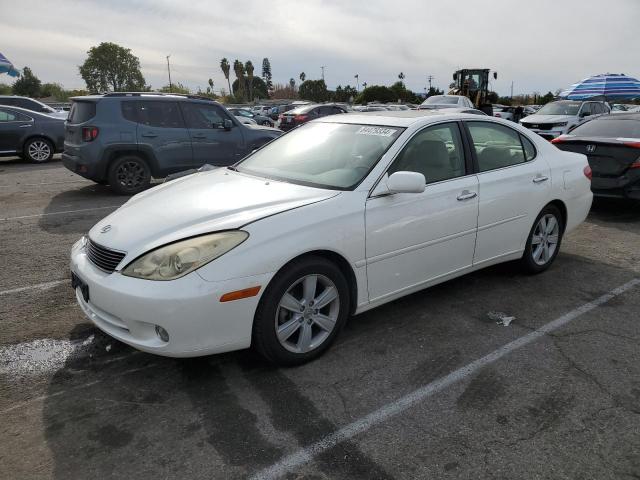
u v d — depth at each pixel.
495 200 4.26
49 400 2.96
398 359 3.42
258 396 3.00
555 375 3.24
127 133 8.72
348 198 3.41
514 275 4.99
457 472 2.42
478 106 26.98
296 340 3.31
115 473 2.40
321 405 2.92
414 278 3.82
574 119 16.45
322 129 4.40
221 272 2.87
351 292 3.51
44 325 3.89
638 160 7.03
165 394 3.03
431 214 3.78
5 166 13.20
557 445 2.60
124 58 86.88
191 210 3.31
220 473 2.41
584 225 7.00
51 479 2.37
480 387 3.10
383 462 2.48
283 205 3.26
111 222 3.42
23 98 15.89
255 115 29.12
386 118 4.20
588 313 4.14
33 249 5.74
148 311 2.83
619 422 2.78
